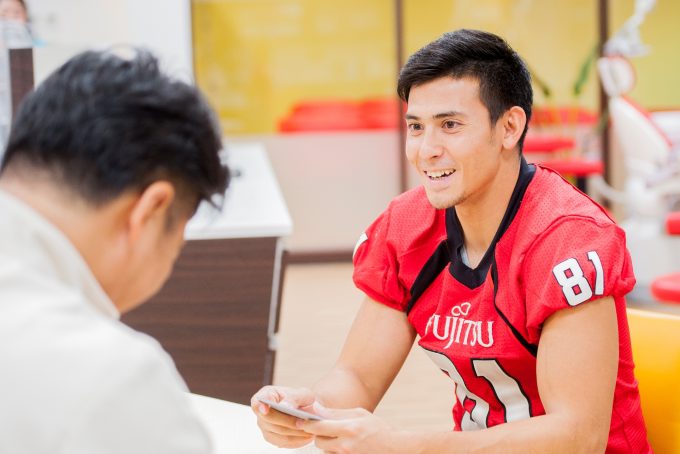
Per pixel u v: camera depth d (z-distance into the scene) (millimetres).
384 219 1517
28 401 620
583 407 1214
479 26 6332
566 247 1255
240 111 6336
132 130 751
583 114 6465
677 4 6379
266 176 3861
